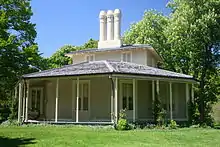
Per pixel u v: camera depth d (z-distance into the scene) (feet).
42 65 110.01
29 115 85.76
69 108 80.74
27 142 46.42
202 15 101.35
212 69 110.52
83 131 59.57
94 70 70.90
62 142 46.21
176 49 114.93
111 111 68.80
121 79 77.15
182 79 79.66
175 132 61.16
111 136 52.31
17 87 96.17
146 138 51.37
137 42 131.34
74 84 80.84
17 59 98.32
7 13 98.48
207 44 105.29
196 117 83.66
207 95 115.96
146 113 81.20
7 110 100.37
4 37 94.38
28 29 104.12
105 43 100.63
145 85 82.38
